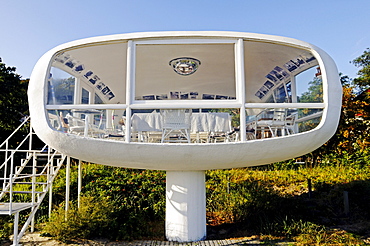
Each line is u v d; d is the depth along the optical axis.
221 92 10.08
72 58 5.79
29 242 6.00
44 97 5.06
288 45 5.37
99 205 6.81
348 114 11.02
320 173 11.24
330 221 7.15
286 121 5.36
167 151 5.03
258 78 7.89
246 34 5.14
